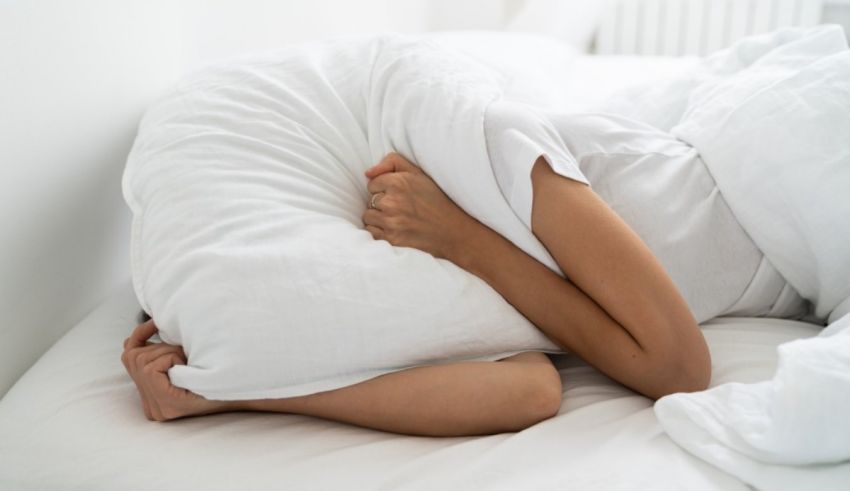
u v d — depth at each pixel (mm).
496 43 1893
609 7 2482
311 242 857
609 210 895
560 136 1020
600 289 872
